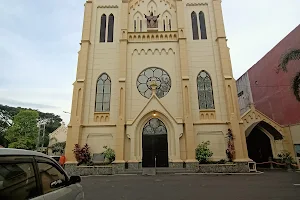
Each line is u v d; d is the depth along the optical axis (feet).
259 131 75.15
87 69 69.87
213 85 68.13
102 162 61.00
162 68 70.23
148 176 50.85
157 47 72.38
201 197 26.48
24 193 9.09
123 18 74.49
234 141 60.23
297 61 69.77
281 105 77.05
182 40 71.00
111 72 69.97
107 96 67.97
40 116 220.84
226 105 65.26
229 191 30.09
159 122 64.28
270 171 59.98
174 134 61.21
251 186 33.99
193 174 53.72
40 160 11.24
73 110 64.08
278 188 31.55
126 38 71.87
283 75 76.38
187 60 69.00
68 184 13.51
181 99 66.69
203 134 63.36
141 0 79.56
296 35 70.28
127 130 61.62
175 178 46.32
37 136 140.46
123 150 59.77
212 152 61.36
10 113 177.78
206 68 69.92
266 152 72.95
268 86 84.84
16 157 9.30
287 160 64.95
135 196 27.76
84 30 73.10
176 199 25.71
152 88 65.16
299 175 48.19
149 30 75.10
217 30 72.18
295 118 69.87
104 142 63.26
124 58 69.51
